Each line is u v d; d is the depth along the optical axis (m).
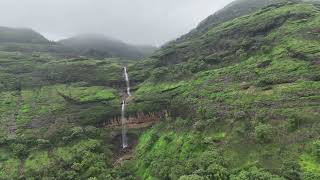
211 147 76.19
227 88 103.88
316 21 127.31
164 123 102.38
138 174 83.56
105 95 137.50
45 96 142.38
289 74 97.31
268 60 112.31
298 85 88.81
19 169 88.62
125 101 130.00
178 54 165.12
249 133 75.94
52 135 103.62
